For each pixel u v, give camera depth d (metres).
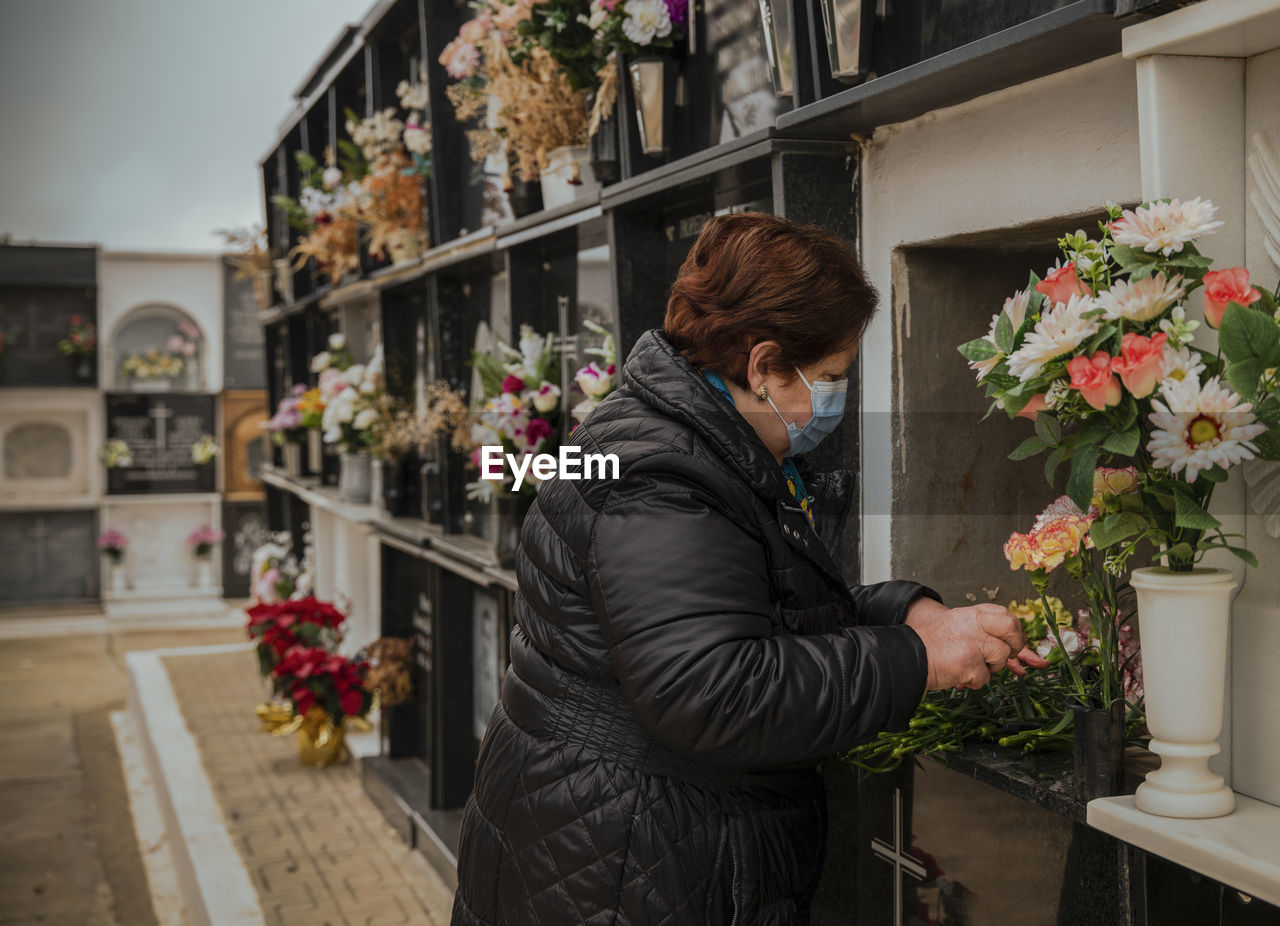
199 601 10.38
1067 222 1.67
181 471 10.55
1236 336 1.09
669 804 1.39
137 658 7.00
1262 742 1.28
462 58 3.26
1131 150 1.50
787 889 1.47
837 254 1.43
